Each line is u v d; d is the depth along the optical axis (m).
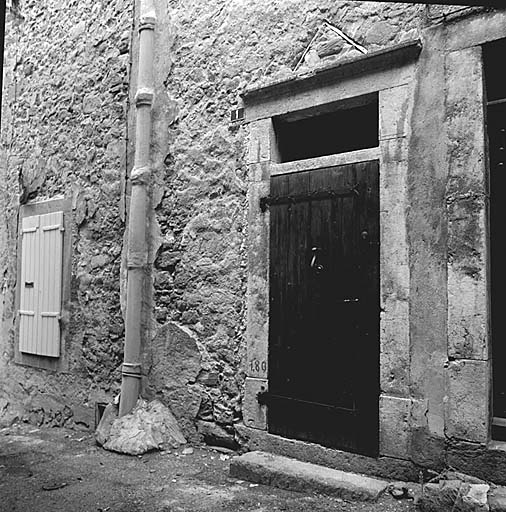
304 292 3.69
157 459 3.96
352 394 3.40
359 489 3.06
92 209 5.22
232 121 4.20
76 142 5.48
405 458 3.16
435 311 3.13
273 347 3.82
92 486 3.45
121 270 4.91
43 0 6.05
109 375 4.92
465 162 3.09
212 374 4.16
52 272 5.53
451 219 3.11
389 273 3.30
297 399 3.66
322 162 3.66
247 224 4.05
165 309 4.51
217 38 4.35
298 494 3.21
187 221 4.44
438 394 3.08
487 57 3.12
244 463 3.52
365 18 3.51
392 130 3.36
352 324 3.44
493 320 3.05
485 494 2.71
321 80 3.69
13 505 3.15
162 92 4.71
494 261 3.07
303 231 3.73
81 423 5.11
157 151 4.70
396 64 3.36
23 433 5.11
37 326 5.64
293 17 3.88
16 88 6.32
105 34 5.29
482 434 2.92
